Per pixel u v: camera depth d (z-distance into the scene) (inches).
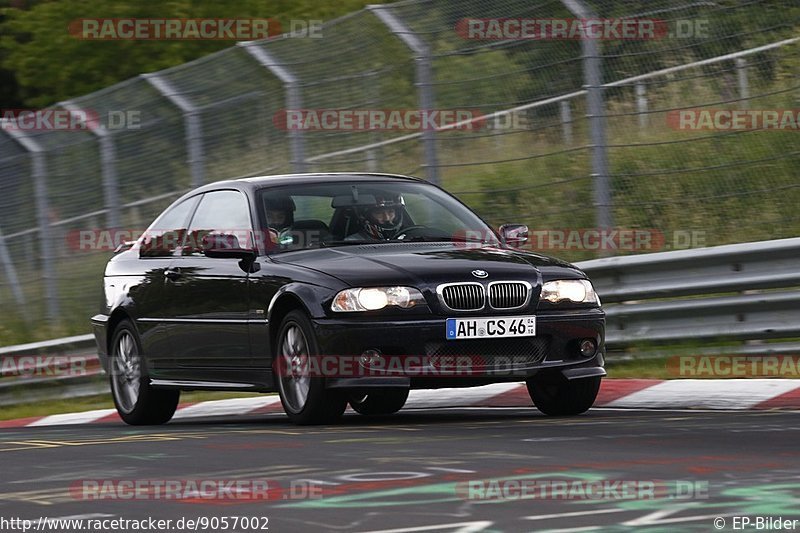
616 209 1644.9
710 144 1626.5
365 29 1760.6
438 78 1696.6
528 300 1147.9
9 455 1004.6
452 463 828.0
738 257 1456.7
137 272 1409.9
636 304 1539.1
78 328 2155.5
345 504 690.2
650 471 767.1
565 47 1601.9
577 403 1197.1
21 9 4426.7
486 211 1686.8
